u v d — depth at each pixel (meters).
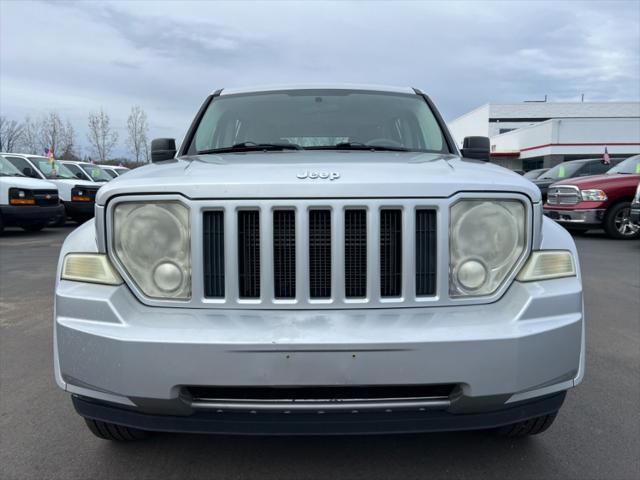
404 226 2.03
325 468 2.43
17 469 2.43
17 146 39.50
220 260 2.06
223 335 1.92
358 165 2.24
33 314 5.19
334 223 2.01
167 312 2.05
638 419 2.90
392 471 2.41
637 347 4.08
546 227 2.34
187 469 2.43
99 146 39.31
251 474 2.39
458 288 2.10
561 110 57.16
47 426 2.85
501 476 2.36
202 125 3.39
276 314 2.02
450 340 1.91
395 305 2.05
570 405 3.08
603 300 5.54
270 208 2.01
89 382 2.02
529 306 2.04
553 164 37.41
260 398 1.97
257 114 3.39
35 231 13.12
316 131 3.23
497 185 2.10
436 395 2.00
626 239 10.46
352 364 1.91
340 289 2.03
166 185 2.05
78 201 13.85
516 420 2.08
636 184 10.34
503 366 1.94
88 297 2.04
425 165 2.33
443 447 2.61
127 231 2.10
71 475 2.38
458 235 2.09
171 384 1.92
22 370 3.69
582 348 2.16
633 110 56.06
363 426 1.98
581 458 2.50
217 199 2.02
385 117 3.36
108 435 2.53
